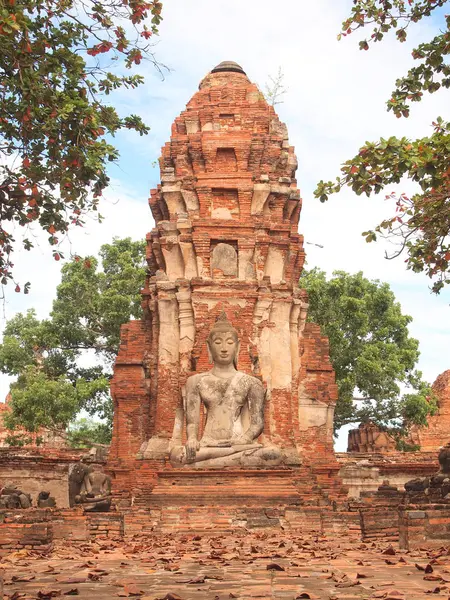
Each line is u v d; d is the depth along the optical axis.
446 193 16.97
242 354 25.70
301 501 22.03
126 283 47.28
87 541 17.69
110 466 26.91
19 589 9.85
